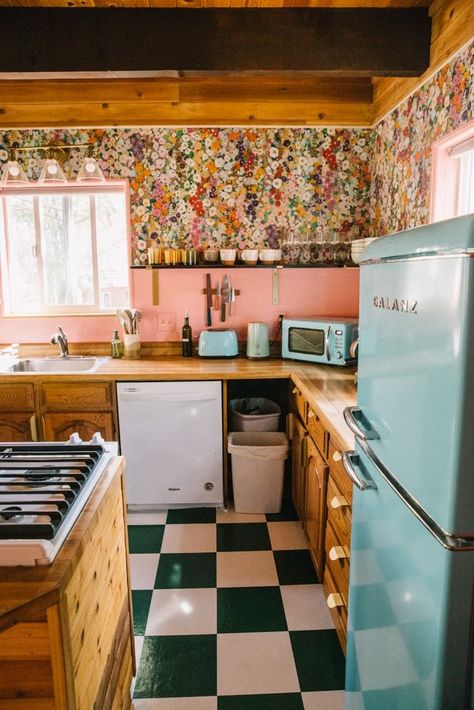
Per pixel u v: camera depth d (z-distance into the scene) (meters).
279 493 2.95
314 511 2.31
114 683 1.42
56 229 3.51
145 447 2.94
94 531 1.20
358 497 1.43
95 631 1.21
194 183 3.33
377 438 1.23
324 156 3.33
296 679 1.79
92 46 2.33
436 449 0.89
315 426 2.29
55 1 2.27
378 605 1.24
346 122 3.27
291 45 2.36
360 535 1.41
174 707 1.68
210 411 2.91
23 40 2.32
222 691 1.74
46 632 0.97
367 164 3.34
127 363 3.20
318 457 2.22
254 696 1.72
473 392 0.81
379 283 1.21
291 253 3.40
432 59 2.38
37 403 2.92
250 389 3.51
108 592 1.36
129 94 3.22
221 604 2.18
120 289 3.56
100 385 2.89
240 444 3.03
